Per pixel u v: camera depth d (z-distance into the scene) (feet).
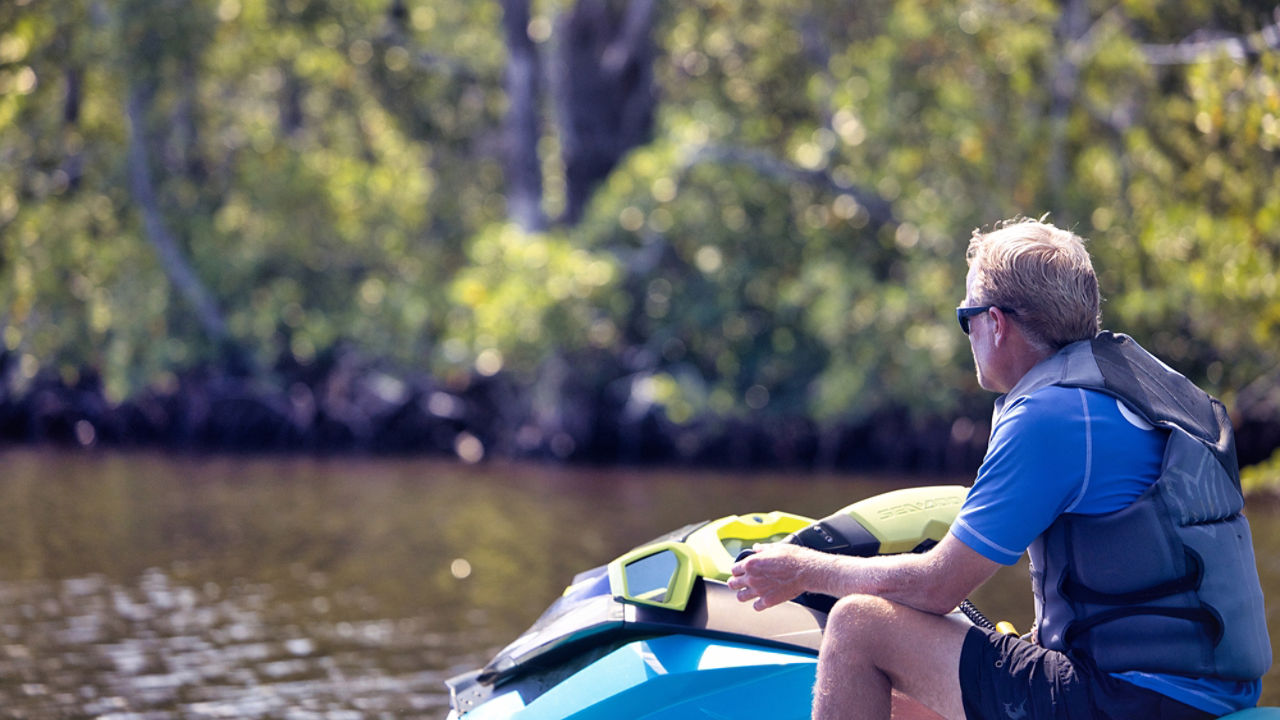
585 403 130.31
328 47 144.77
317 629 41.06
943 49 110.22
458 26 153.58
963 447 120.16
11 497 80.43
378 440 134.82
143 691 32.71
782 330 130.82
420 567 54.49
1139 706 14.39
